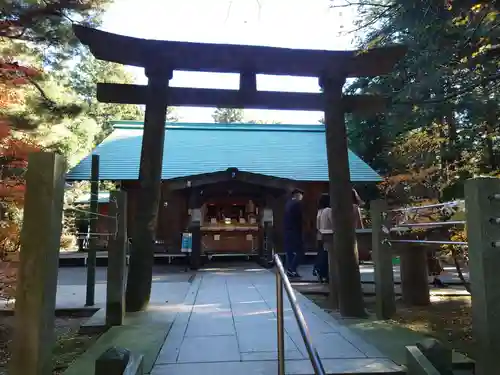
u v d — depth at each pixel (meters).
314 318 4.64
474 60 5.68
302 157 14.56
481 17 5.11
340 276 5.01
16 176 5.46
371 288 7.60
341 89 5.55
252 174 10.49
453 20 5.26
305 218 13.01
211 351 3.48
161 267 10.94
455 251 5.71
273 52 5.34
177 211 12.58
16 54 7.60
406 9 5.42
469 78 6.71
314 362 2.18
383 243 4.84
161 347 3.59
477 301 2.46
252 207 12.54
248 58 5.34
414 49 6.36
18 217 5.94
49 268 2.41
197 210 10.52
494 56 5.67
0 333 4.79
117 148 13.98
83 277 9.39
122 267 4.59
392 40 6.65
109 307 4.50
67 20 6.94
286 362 3.20
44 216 2.41
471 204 2.54
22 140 6.26
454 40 5.72
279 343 2.88
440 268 8.37
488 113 7.22
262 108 5.67
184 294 6.30
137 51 5.24
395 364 3.15
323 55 5.39
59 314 5.79
